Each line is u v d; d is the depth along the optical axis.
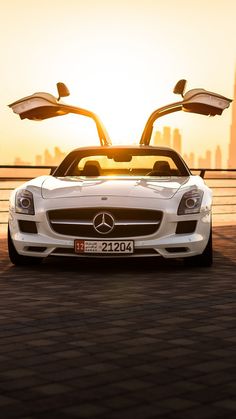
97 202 5.64
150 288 5.01
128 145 7.06
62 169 6.74
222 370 2.86
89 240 5.65
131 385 2.65
